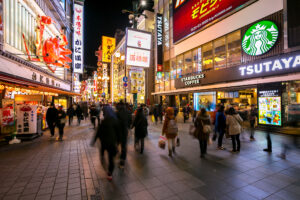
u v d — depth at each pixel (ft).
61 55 52.11
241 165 14.71
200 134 16.58
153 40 90.17
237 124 18.24
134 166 14.70
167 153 18.51
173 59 69.05
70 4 84.12
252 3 36.55
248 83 36.50
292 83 30.12
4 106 22.86
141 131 18.01
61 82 68.54
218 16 44.60
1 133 22.68
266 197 9.77
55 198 9.76
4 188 10.93
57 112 25.62
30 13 41.29
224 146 20.99
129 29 47.21
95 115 35.65
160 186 11.15
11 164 15.28
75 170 13.91
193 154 18.02
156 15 74.84
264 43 34.12
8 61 30.25
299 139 23.90
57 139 25.71
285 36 29.71
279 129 28.73
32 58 39.70
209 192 10.36
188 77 55.93
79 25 77.71
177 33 62.49
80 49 78.07
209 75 47.57
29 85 28.96
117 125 12.63
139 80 58.49
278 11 31.94
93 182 11.78
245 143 22.21
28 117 25.57
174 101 74.18
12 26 33.63
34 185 11.34
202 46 52.80
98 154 18.30
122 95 122.72
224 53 44.73
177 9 62.23
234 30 41.04
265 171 13.41
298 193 10.18
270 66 32.04
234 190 10.59
